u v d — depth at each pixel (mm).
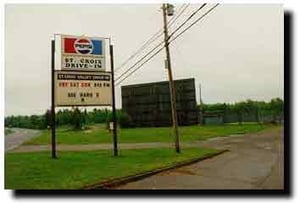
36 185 12297
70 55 21859
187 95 64625
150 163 18078
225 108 83562
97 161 18844
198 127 61156
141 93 68250
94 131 59281
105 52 22688
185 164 18469
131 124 67938
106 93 22562
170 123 65438
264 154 23016
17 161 18703
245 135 43969
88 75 22234
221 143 33094
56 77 21531
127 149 26406
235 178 14172
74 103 21844
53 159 19703
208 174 15258
